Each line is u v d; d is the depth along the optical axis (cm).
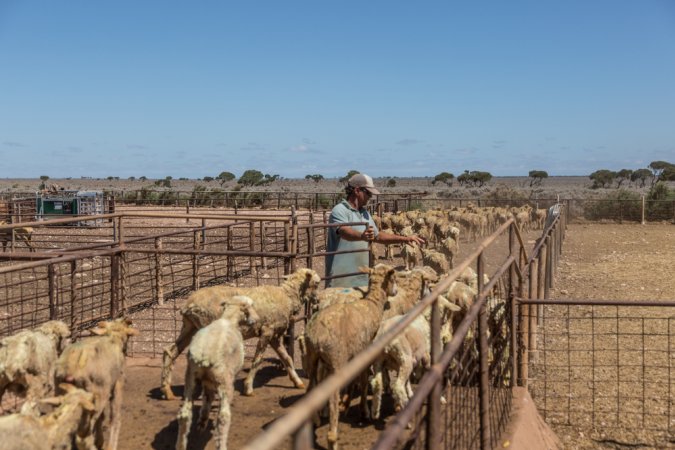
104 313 1214
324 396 230
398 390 640
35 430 462
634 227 3903
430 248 2559
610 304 773
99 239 2648
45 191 3431
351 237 866
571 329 1259
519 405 728
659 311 1416
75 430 498
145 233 2847
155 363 905
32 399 594
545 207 4534
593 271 2133
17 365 585
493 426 629
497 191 5247
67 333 654
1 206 2995
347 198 936
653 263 2316
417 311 375
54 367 577
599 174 11769
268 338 770
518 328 823
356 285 909
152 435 652
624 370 1009
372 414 671
